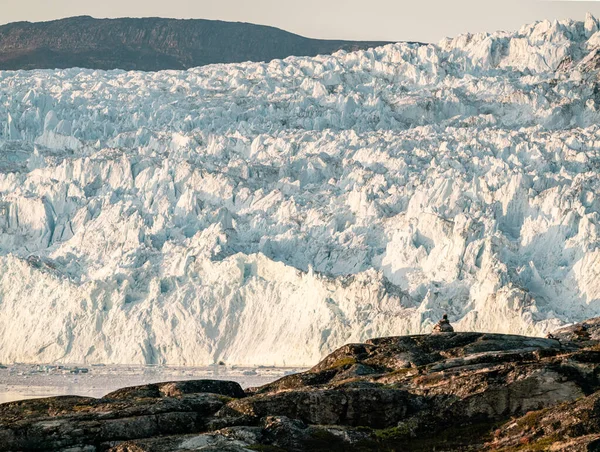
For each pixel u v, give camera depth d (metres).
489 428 127.19
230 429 126.38
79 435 126.19
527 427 123.44
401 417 131.75
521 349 141.75
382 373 143.38
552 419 122.19
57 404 137.25
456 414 130.12
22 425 126.81
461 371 133.62
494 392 129.50
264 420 129.12
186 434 126.50
